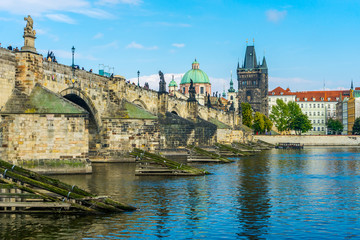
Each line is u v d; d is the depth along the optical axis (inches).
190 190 1918.1
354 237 1167.0
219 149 5054.1
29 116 2322.8
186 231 1210.0
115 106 3415.4
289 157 4576.8
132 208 1471.5
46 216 1349.7
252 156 4805.6
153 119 3368.6
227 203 1610.5
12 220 1298.0
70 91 2854.3
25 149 2313.0
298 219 1358.3
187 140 4534.9
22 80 2381.9
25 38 2404.0
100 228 1222.9
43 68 2529.5
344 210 1493.6
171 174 2511.1
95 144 3307.1
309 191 1929.1
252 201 1658.5
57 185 1471.5
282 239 1145.4
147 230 1212.5
